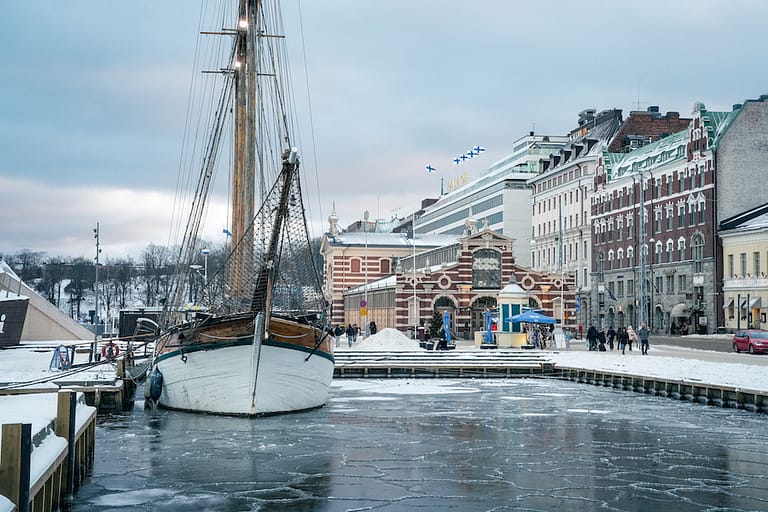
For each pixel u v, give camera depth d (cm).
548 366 6825
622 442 3397
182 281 4791
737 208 10912
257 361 3662
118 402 4188
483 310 10731
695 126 11331
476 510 2323
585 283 14925
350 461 2975
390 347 7994
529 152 18388
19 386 3831
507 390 5553
